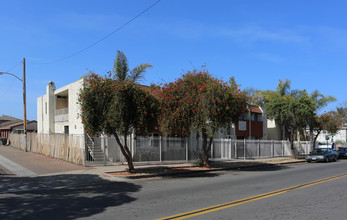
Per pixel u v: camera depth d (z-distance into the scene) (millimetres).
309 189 10906
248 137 33469
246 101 18484
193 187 11609
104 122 13992
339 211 7395
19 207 7910
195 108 16672
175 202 8539
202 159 19812
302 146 36188
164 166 19000
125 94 14141
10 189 11109
